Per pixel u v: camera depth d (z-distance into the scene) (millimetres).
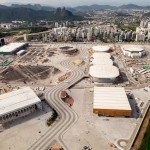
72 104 175875
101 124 148375
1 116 150875
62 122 151500
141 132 140000
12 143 131750
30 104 162000
